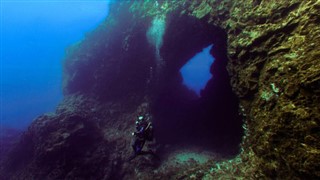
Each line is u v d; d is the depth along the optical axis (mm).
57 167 11797
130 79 16141
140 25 15312
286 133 4523
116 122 15320
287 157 4398
